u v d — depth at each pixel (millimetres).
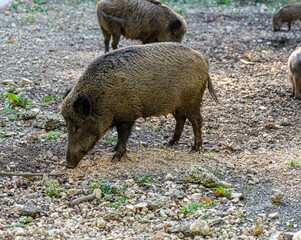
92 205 5734
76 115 6359
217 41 15242
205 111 9734
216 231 5102
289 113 9734
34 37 14742
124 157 7125
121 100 6621
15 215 5312
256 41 15070
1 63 11812
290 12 16328
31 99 9633
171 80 6945
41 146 7488
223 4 22266
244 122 9227
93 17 18516
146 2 11695
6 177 6305
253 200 5895
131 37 12133
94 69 6562
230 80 11688
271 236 4977
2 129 8070
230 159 7320
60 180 6359
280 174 6648
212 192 6086
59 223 5199
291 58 10375
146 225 5270
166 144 7961
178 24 11789
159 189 6145
